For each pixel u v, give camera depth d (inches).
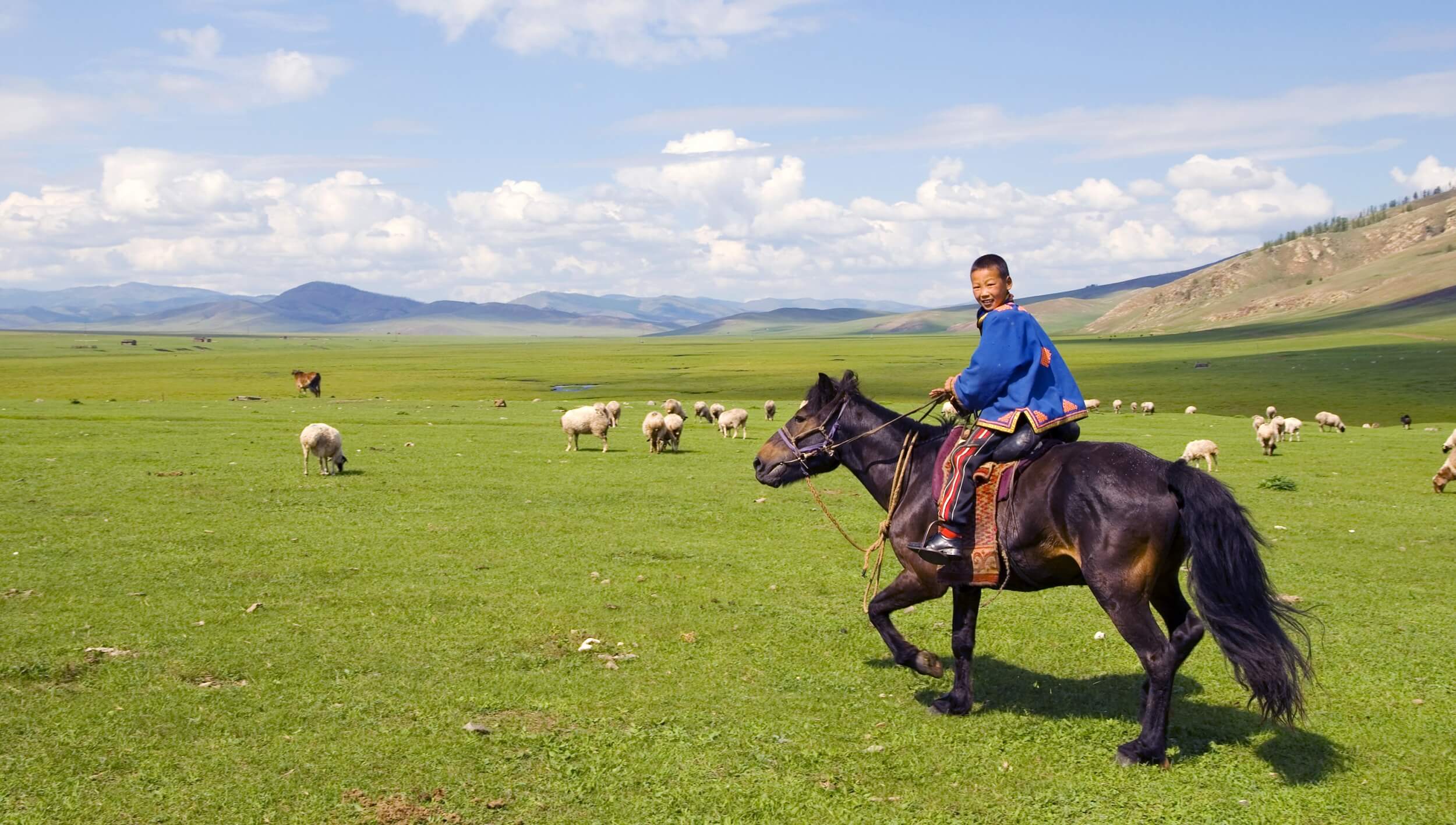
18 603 497.7
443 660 419.8
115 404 2015.3
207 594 522.9
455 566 602.2
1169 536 304.5
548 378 4781.0
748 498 906.7
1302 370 4419.3
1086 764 318.0
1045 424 334.6
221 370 5137.8
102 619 471.2
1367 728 351.6
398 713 355.3
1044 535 325.1
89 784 293.9
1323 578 607.2
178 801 284.4
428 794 290.0
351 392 3678.6
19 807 279.1
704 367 5944.9
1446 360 4512.8
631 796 290.2
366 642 443.8
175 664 406.0
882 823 276.1
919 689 393.4
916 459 369.1
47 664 400.2
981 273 352.8
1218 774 310.2
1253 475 1152.8
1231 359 5477.4
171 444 1235.9
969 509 337.4
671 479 1018.7
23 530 682.8
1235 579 289.0
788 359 7199.8
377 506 815.7
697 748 325.4
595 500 874.1
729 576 594.2
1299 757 324.8
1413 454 1425.9
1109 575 308.5
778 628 482.0
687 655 434.6
